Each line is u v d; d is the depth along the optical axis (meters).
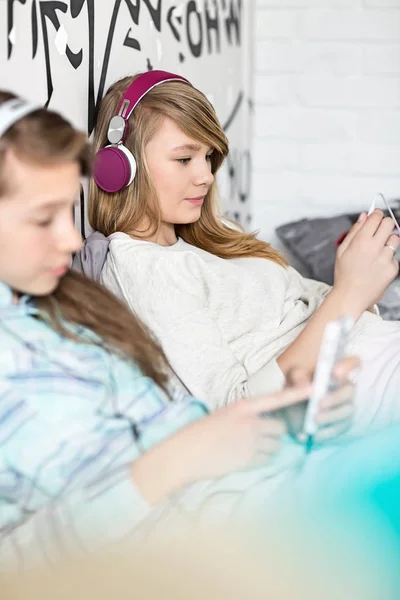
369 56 2.21
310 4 2.20
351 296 1.15
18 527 0.77
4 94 0.81
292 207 2.30
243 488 0.87
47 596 0.70
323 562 0.71
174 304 1.19
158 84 1.29
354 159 2.26
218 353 1.16
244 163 2.22
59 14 1.23
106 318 0.93
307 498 0.80
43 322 0.87
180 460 0.78
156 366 0.97
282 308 1.34
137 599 0.68
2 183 0.75
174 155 1.29
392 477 0.82
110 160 1.25
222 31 2.01
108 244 1.27
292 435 0.92
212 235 1.42
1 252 0.78
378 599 0.67
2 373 0.81
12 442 0.80
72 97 1.28
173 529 0.77
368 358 1.26
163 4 1.64
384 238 1.17
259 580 0.69
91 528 0.75
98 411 0.85
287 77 2.24
